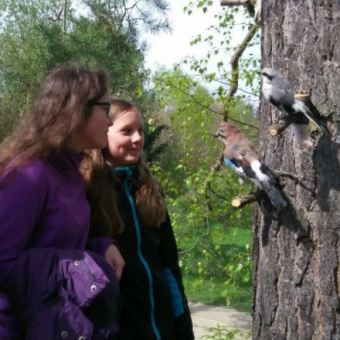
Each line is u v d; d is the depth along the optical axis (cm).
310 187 304
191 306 806
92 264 211
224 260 649
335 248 301
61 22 900
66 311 203
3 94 986
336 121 300
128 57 854
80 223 228
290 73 312
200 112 616
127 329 271
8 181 214
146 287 277
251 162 325
